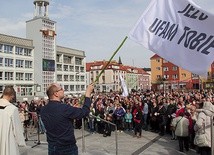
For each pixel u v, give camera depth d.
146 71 150.50
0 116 4.51
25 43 64.31
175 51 5.02
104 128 14.74
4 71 58.19
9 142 4.47
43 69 66.06
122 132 15.85
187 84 76.12
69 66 81.12
